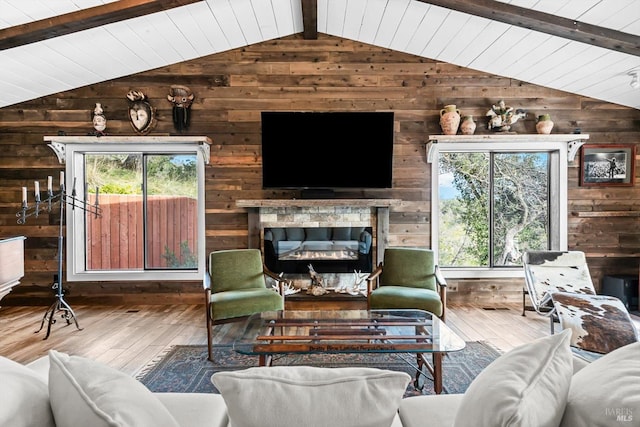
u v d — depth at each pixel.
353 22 4.29
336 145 4.46
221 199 4.73
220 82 4.72
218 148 4.73
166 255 4.88
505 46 4.06
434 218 4.75
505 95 4.76
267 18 4.20
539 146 4.76
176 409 1.43
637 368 0.97
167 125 4.72
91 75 4.45
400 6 3.78
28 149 4.68
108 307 4.59
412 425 1.31
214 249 4.73
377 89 4.75
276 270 4.66
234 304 3.11
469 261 4.84
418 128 4.76
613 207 4.77
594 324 2.75
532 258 3.96
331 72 4.74
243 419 0.90
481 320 4.08
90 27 3.43
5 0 2.97
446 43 4.29
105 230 4.86
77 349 3.29
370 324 2.57
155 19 3.67
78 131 4.69
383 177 4.48
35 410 0.94
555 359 1.03
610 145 4.74
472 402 0.97
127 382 1.00
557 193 4.80
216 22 4.01
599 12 3.21
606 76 4.20
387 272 3.79
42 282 4.68
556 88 4.72
